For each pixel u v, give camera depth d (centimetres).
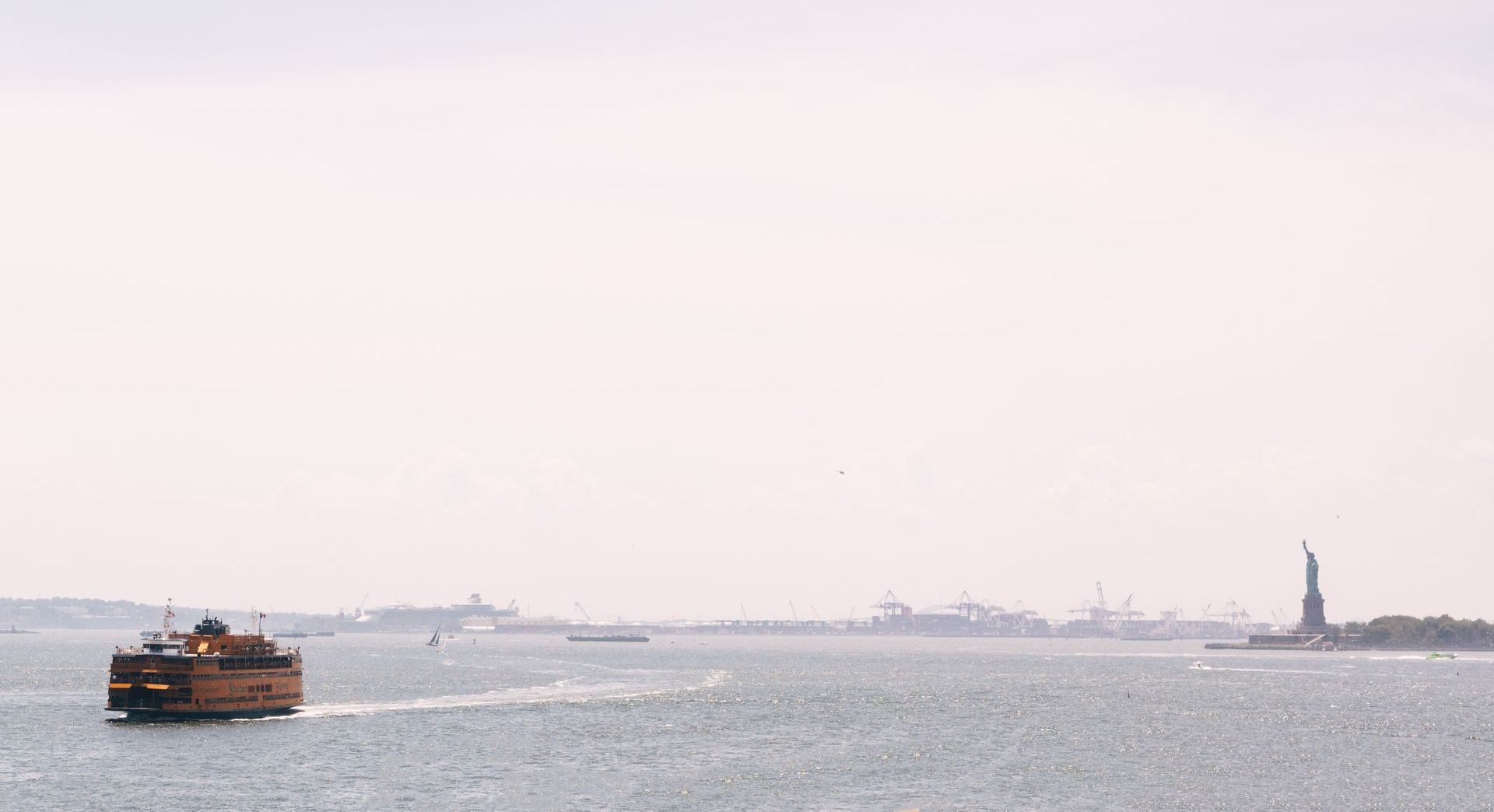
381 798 15362
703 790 16050
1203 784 16888
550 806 15038
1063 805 15412
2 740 19525
